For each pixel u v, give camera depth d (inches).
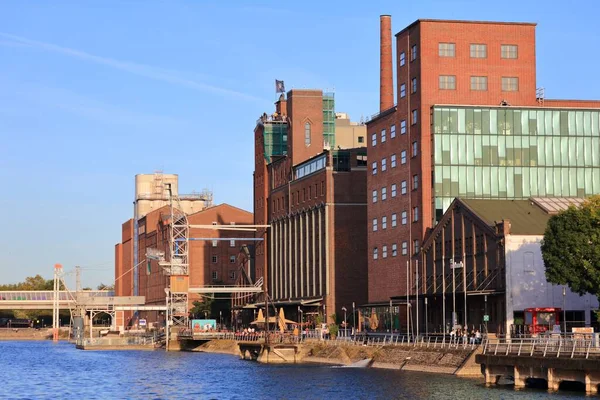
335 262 7268.7
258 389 4261.8
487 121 5851.4
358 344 5526.6
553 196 5802.2
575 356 3398.1
